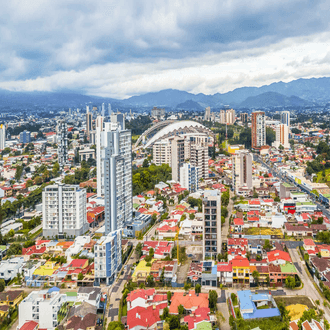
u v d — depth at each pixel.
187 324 146.62
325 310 155.00
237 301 162.25
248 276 181.50
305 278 184.75
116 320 154.75
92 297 161.50
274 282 178.88
